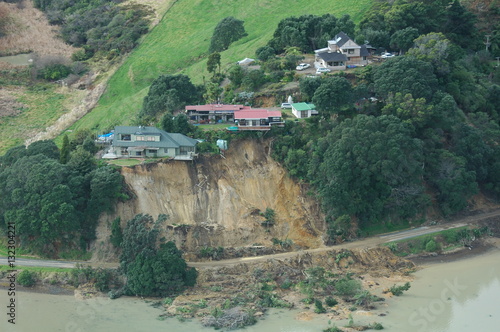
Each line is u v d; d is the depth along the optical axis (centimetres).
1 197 14212
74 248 13950
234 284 13112
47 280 13138
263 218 14538
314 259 13888
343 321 11656
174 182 14725
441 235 14900
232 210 14588
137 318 11888
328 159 14738
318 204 14850
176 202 14538
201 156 15125
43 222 13625
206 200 14688
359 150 14650
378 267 13888
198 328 11531
